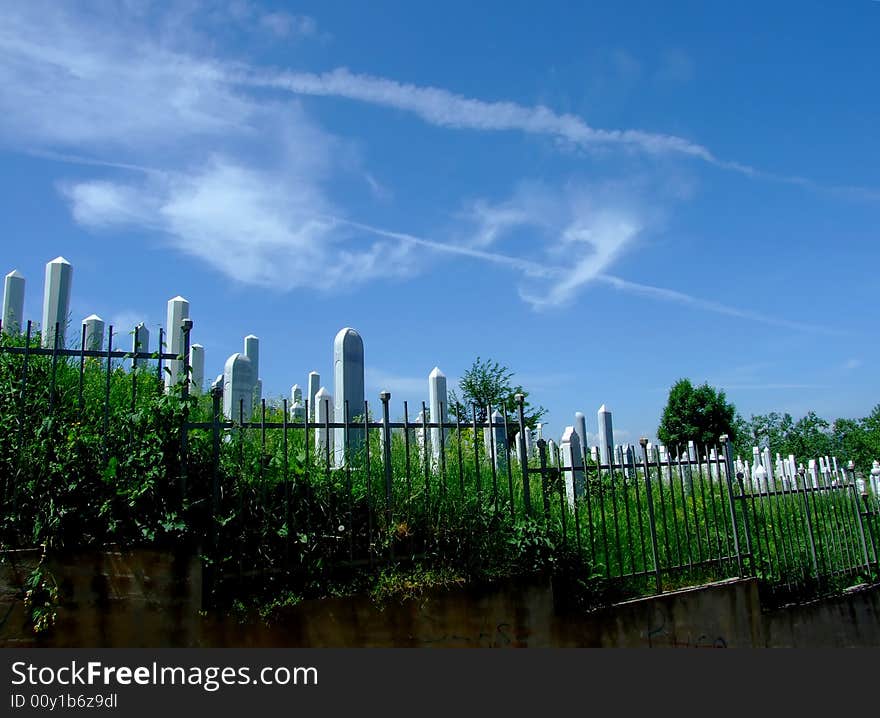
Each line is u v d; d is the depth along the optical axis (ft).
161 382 18.90
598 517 29.40
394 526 20.35
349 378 29.96
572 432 33.91
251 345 45.01
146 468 17.28
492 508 22.36
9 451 16.69
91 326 31.01
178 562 17.11
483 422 24.09
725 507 29.68
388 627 19.27
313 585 18.51
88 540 16.57
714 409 113.19
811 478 33.65
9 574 15.79
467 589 20.81
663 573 26.78
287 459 19.33
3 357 17.80
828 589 31.86
